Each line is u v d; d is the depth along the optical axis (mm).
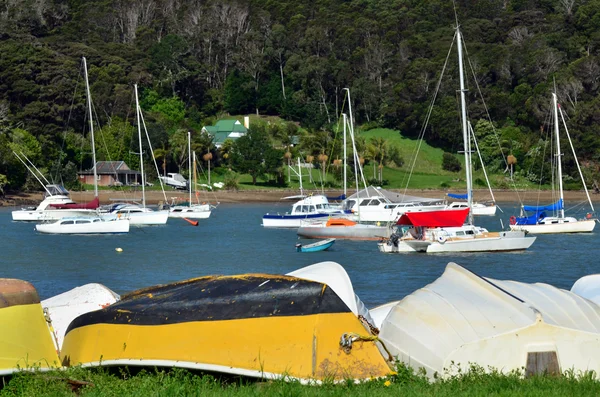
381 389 10234
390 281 29984
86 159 110938
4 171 91938
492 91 132625
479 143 121188
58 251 43594
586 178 108125
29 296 11992
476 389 10086
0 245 47500
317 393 9938
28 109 110875
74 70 125250
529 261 37906
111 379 11125
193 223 64812
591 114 117250
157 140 112875
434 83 133750
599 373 11008
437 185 111562
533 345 11141
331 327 11273
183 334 11500
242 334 11336
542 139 120562
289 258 39656
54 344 12203
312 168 115812
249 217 74812
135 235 55188
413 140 131875
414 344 11602
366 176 114188
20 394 10523
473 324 11469
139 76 139250
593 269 34656
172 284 13219
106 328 11930
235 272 33625
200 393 10047
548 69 136750
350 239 51031
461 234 42719
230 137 133000
